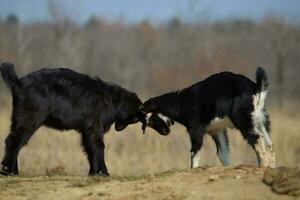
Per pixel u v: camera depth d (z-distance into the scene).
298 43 57.78
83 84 12.67
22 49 50.19
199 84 13.19
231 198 9.51
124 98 13.33
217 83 12.87
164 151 21.86
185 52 58.16
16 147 12.08
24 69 48.41
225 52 58.91
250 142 12.40
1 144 17.48
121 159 20.70
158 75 53.41
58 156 19.39
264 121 12.52
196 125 13.11
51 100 12.25
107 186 10.46
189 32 60.47
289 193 9.52
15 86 12.10
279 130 24.59
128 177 11.27
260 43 59.56
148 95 43.69
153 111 13.66
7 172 12.01
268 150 12.46
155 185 10.21
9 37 51.81
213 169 10.70
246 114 12.45
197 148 13.09
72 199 9.98
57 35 52.03
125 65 56.25
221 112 12.73
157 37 61.25
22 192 10.46
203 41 60.31
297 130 25.14
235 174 10.32
